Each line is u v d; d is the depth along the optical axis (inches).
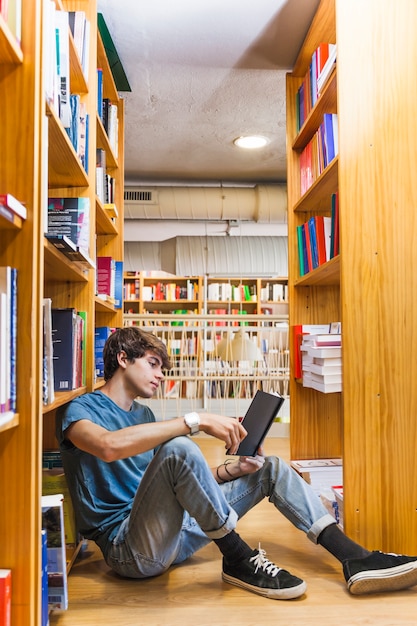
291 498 61.8
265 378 173.5
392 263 70.5
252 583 56.1
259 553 58.2
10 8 40.0
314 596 55.4
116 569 58.7
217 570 62.8
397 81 72.5
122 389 65.4
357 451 68.4
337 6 73.2
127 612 51.8
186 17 98.0
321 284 106.3
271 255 273.6
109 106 102.9
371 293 70.1
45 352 49.3
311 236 97.1
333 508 77.2
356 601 54.2
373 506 67.9
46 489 67.1
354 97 72.1
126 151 171.3
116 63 114.3
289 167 110.1
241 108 138.7
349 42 72.8
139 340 66.2
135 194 199.0
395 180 71.3
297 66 110.2
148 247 284.2
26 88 40.9
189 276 278.2
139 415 66.4
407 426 68.8
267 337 199.9
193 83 124.0
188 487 54.1
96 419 59.0
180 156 176.1
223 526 55.8
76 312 68.1
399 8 73.2
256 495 64.6
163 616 50.9
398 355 69.6
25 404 39.2
